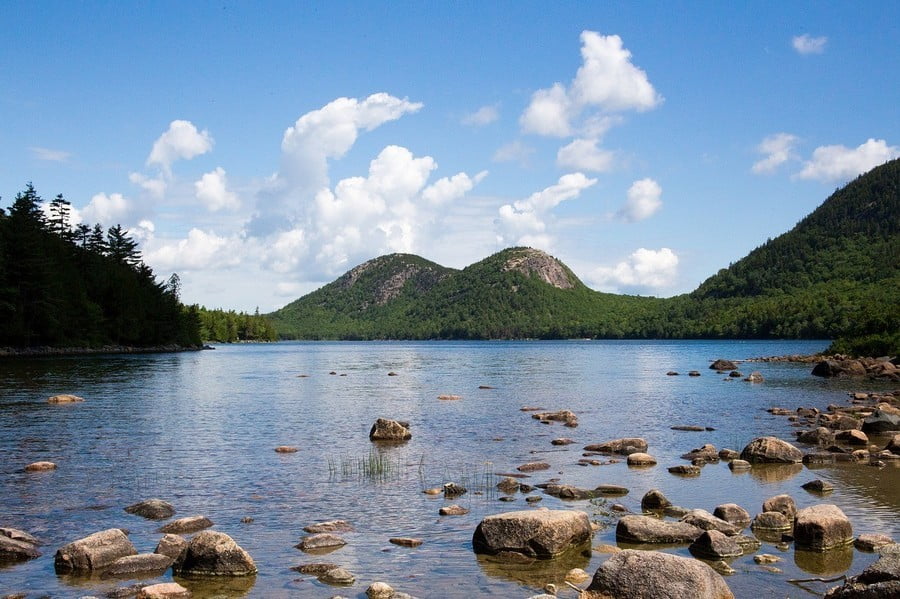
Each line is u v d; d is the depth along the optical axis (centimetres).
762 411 3778
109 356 10862
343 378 6744
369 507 1723
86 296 12338
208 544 1269
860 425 3086
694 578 1061
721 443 2719
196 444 2659
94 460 2323
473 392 5028
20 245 10019
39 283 10181
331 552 1380
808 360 9225
